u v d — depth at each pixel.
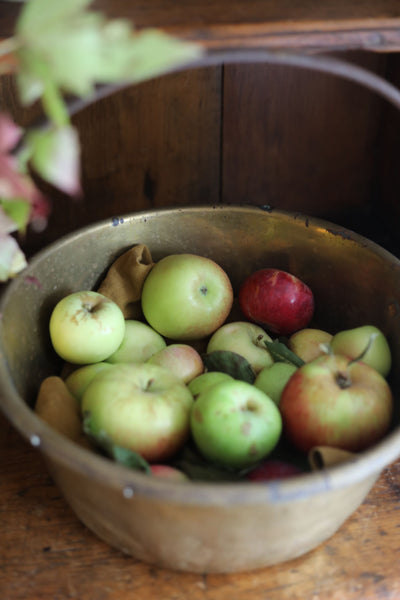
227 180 0.98
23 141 0.54
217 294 0.79
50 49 0.47
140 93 0.89
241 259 0.85
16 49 0.49
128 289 0.81
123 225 0.80
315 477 0.56
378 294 0.76
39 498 0.72
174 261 0.79
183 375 0.74
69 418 0.68
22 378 0.71
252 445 0.63
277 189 0.99
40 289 0.75
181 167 0.95
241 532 0.59
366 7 0.64
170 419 0.65
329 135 0.96
